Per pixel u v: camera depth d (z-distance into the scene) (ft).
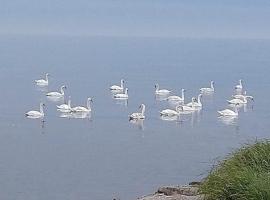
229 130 257.96
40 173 173.37
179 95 396.16
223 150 204.23
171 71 561.84
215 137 237.86
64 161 192.03
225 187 40.42
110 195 144.05
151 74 527.81
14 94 381.81
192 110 319.88
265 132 251.80
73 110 302.45
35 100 354.95
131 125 269.64
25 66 604.90
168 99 360.89
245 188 39.42
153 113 309.01
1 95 375.45
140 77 499.92
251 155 43.78
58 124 270.26
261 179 39.63
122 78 488.85
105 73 532.73
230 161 43.83
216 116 302.04
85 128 260.01
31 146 219.20
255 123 280.10
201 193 43.14
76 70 562.66
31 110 312.09
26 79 476.95
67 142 227.40
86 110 302.66
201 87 439.63
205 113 312.91
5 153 205.67
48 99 361.71
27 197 146.00
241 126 270.26
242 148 45.24
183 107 317.42
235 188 39.91
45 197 145.38
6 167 182.09
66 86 428.97
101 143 224.53
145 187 150.41
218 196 40.55
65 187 154.61
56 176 168.86
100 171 174.19
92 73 533.14
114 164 184.44
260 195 38.32
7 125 265.75
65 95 379.96
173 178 159.43
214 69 596.29
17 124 268.62
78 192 148.56
